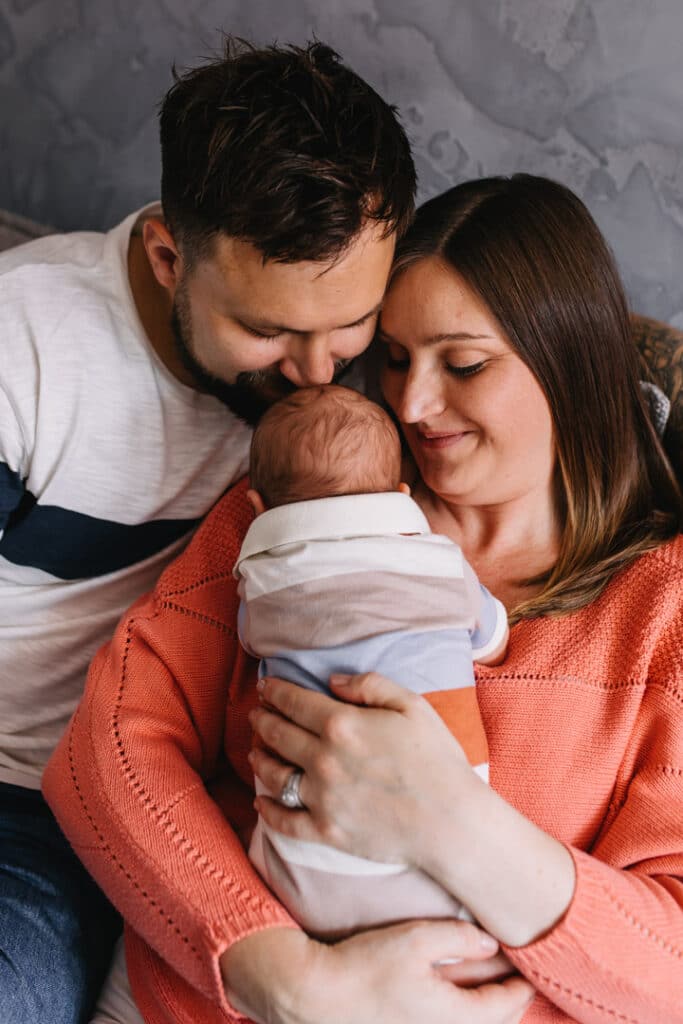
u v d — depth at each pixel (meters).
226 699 1.09
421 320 0.97
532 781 0.98
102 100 1.58
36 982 1.01
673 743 0.95
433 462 1.05
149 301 1.12
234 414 1.11
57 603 1.21
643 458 1.11
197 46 1.51
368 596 0.88
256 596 0.92
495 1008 0.84
